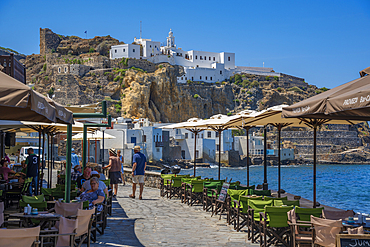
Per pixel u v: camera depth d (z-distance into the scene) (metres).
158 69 163.62
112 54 165.25
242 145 129.25
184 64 181.62
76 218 7.43
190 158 114.50
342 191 55.97
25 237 5.39
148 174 24.30
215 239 9.73
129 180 27.34
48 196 10.44
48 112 6.09
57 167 40.06
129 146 79.81
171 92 166.25
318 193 52.50
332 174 103.12
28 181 13.18
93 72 156.75
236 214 11.25
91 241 8.94
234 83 189.75
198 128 19.88
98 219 10.07
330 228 7.13
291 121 13.44
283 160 142.62
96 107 13.88
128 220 12.12
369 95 5.70
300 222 8.30
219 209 14.53
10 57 15.98
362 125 190.25
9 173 16.42
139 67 161.88
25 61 184.75
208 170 106.69
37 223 7.82
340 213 8.48
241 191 11.67
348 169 127.38
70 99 148.00
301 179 84.75
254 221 9.60
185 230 10.81
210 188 14.69
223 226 11.59
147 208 14.90
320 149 158.12
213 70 184.50
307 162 150.25
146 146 94.69
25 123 11.81
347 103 6.19
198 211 14.53
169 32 188.62
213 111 179.75
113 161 17.95
